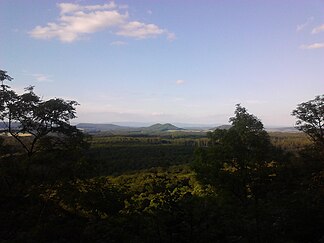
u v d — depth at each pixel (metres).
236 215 16.75
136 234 14.42
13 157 21.14
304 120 25.16
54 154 20.78
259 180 19.86
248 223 15.82
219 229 14.09
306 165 21.50
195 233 12.68
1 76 21.81
